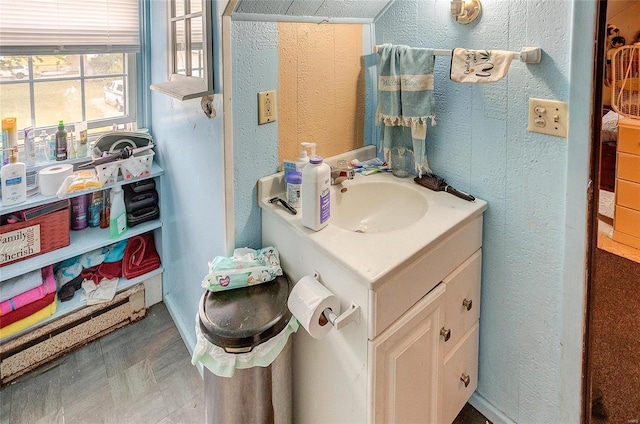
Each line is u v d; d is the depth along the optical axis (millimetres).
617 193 1318
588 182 1218
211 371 1262
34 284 1855
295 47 1485
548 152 1298
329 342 1284
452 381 1513
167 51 1828
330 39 1582
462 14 1375
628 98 1241
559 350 1398
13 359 1819
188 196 1820
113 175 1982
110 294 2061
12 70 1847
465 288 1479
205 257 1721
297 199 1450
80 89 2062
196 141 1634
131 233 2111
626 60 1189
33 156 1918
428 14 1508
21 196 1783
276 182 1527
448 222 1343
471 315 1553
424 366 1337
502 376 1602
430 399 1404
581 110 1187
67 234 1952
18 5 1707
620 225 1354
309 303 1163
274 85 1462
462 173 1553
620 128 1260
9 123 1780
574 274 1302
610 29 1144
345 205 1608
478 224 1480
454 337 1475
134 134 2098
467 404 1737
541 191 1340
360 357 1172
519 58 1257
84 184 1894
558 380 1423
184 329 2055
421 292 1264
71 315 1964
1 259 1771
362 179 1659
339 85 1661
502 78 1321
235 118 1392
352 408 1245
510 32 1306
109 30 1979
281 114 1505
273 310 1292
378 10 1637
